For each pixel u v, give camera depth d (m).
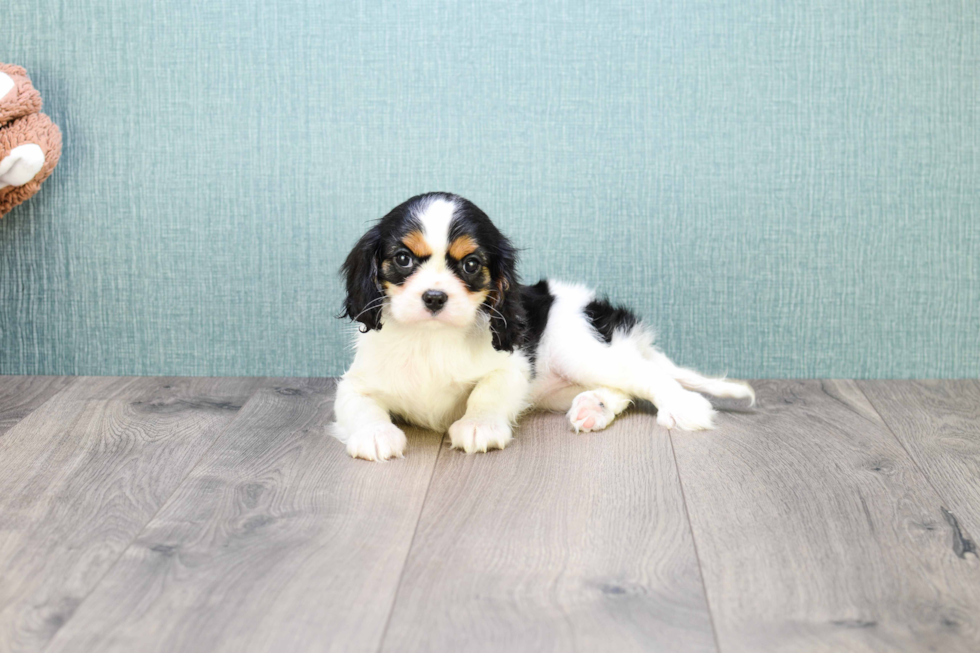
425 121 2.10
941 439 1.74
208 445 1.67
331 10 2.05
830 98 2.08
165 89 2.09
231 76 2.08
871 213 2.12
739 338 2.19
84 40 2.07
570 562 1.21
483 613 1.08
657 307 2.18
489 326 1.69
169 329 2.20
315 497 1.42
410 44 2.07
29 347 2.20
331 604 1.09
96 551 1.23
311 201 2.13
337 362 2.20
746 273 2.15
